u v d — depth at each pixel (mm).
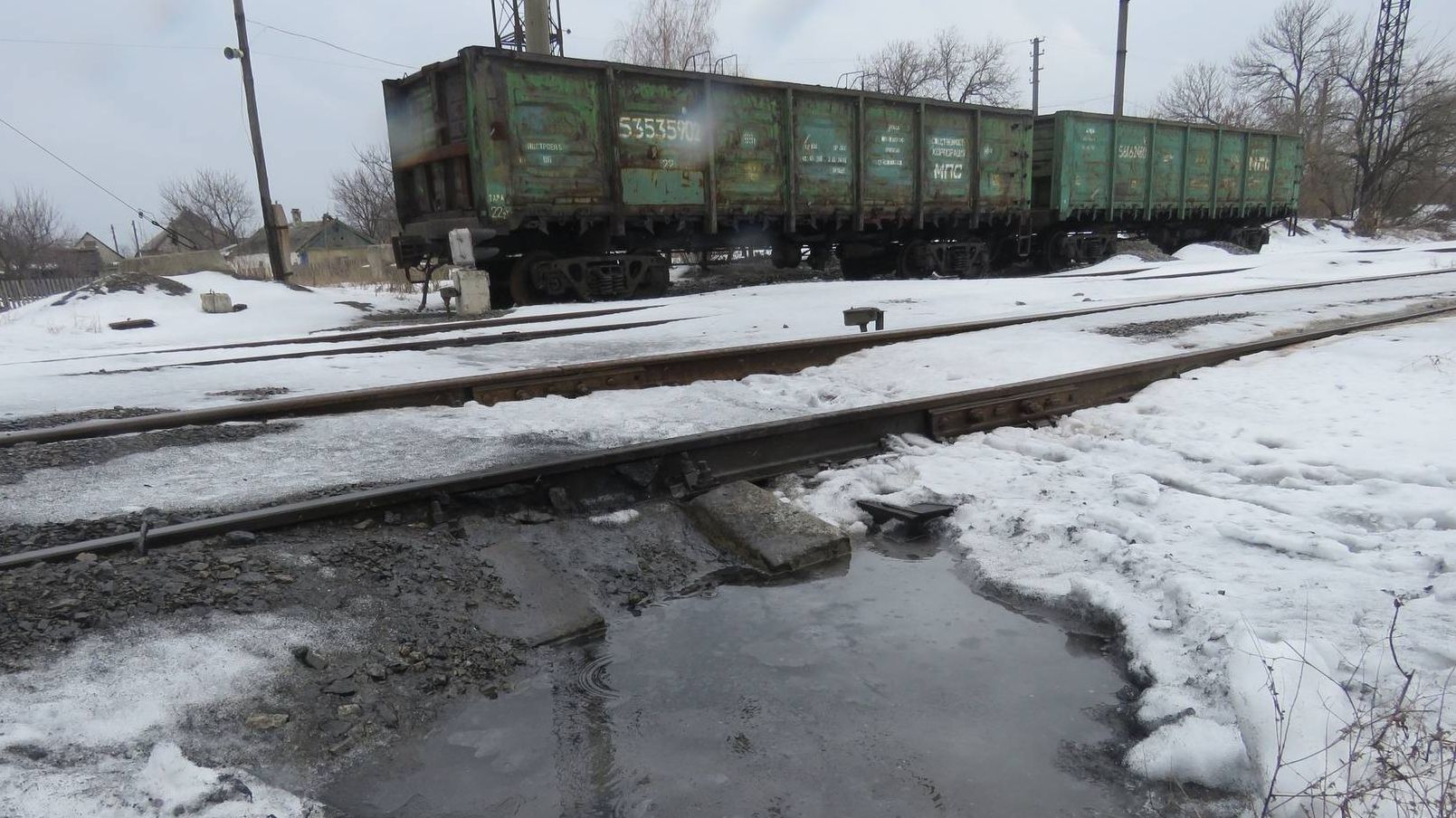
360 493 3525
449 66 13695
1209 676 2475
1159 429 5312
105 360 8617
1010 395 5707
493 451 4547
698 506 4117
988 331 8617
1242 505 3836
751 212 16875
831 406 5938
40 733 2041
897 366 7262
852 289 15992
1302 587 2932
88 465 4207
